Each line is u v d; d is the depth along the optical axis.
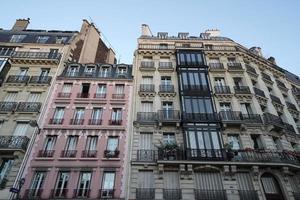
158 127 19.53
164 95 21.75
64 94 22.00
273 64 28.34
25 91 22.14
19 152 17.69
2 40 27.16
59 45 26.52
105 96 21.92
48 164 17.45
